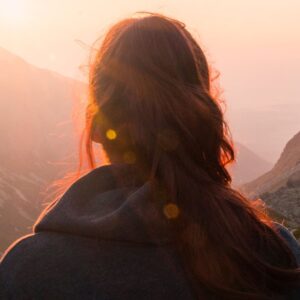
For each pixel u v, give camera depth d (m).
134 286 1.83
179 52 2.17
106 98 2.10
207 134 2.12
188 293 1.88
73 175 2.29
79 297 1.80
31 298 1.81
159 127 2.04
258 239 2.07
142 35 2.16
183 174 2.01
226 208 2.02
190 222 1.93
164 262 1.88
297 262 2.14
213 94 2.41
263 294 1.94
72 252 1.84
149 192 1.93
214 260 1.91
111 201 1.95
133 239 1.85
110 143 2.13
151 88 2.06
